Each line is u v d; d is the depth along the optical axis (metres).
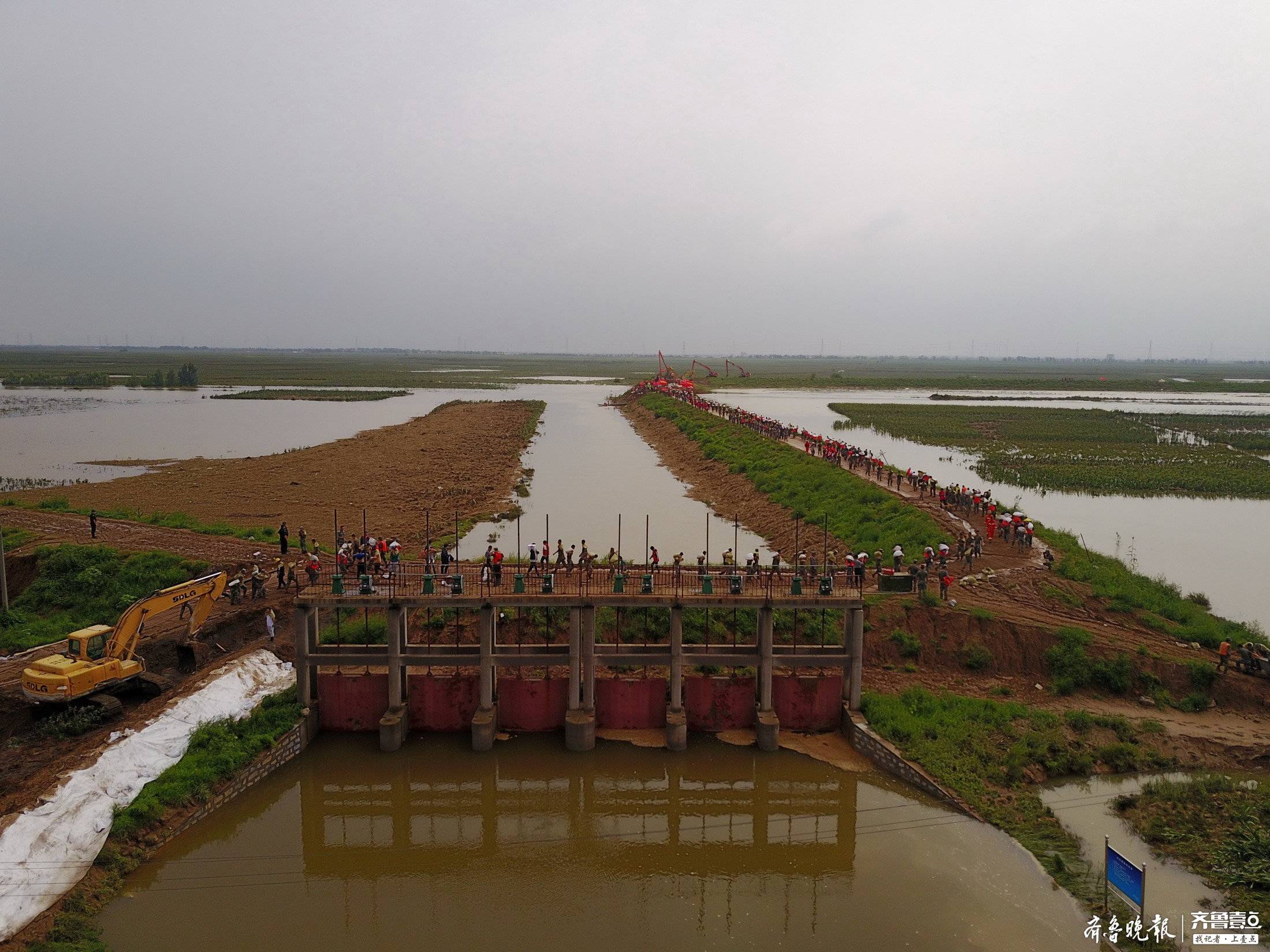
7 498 76.31
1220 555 66.19
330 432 144.50
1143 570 60.97
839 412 187.75
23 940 24.25
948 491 68.19
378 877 29.72
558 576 40.97
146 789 30.86
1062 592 46.69
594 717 38.06
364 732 39.19
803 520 71.25
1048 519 79.88
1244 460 116.31
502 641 42.88
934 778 33.31
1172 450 125.56
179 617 46.47
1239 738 35.28
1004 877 27.92
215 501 82.44
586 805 34.66
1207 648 41.72
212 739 34.03
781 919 26.88
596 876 29.81
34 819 27.62
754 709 39.31
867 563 54.19
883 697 38.78
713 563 58.22
